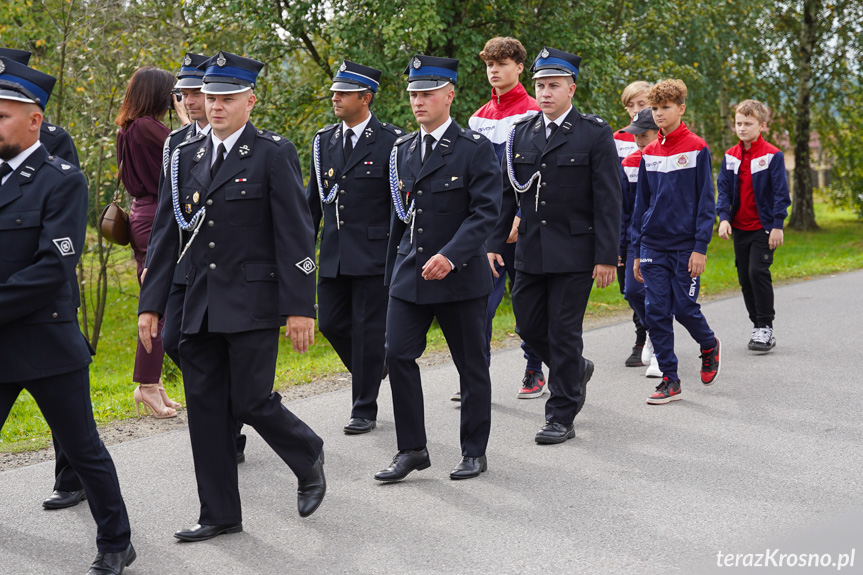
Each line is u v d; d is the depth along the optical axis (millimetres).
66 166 3365
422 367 7363
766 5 22188
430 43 13250
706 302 10438
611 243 5047
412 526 3980
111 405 6348
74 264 3316
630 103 7324
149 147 5852
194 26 13086
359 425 5527
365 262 5500
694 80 20516
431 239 4516
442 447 5191
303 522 4070
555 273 5141
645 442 5105
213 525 3904
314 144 5758
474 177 4484
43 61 11148
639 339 7250
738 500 4148
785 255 17828
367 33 12570
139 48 10828
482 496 4332
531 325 5383
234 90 3758
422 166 4578
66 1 10719
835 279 11883
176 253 3951
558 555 3609
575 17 13750
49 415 3402
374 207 5559
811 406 5707
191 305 3828
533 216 5227
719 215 7559
